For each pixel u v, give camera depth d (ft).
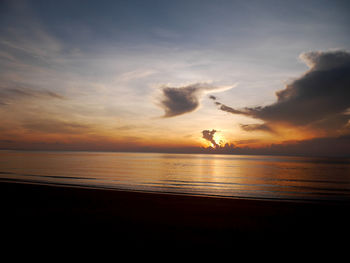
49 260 10.28
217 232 14.46
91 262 10.16
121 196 26.07
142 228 15.01
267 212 19.43
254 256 11.18
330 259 10.98
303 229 15.20
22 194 26.35
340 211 19.85
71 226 15.17
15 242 12.33
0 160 196.44
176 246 12.15
